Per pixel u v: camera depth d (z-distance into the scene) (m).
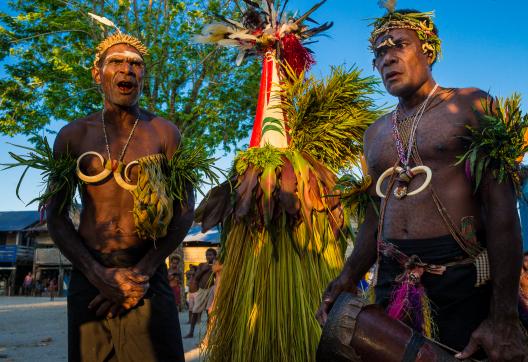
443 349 1.81
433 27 2.19
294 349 3.29
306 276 3.47
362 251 2.35
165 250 2.69
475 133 1.88
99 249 2.63
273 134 3.80
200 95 15.50
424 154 2.02
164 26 14.91
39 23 14.34
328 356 1.91
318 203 3.53
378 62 2.21
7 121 14.83
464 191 1.94
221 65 15.40
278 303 3.38
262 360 3.32
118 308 2.54
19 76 14.85
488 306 1.89
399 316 1.96
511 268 1.79
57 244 2.66
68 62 14.27
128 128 2.81
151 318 2.59
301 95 3.81
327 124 3.77
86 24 14.24
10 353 6.97
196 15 14.49
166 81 15.52
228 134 15.95
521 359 1.73
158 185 2.66
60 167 2.69
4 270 46.12
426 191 1.99
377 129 2.32
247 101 15.93
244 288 3.49
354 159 3.92
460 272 1.90
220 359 3.51
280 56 4.15
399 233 2.05
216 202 3.68
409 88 2.12
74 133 2.78
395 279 2.03
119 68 2.72
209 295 7.73
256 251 3.55
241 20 4.39
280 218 3.54
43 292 41.56
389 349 1.80
